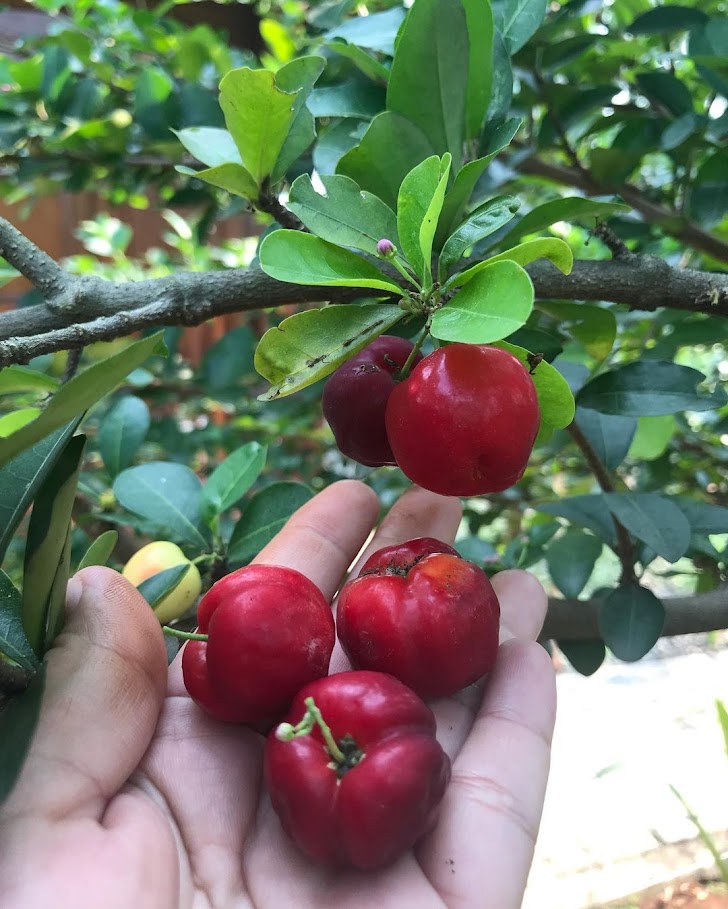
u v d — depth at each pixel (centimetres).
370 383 12
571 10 19
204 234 27
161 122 21
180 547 20
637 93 23
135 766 11
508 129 13
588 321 15
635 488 26
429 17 12
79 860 9
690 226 21
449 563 12
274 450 32
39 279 12
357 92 16
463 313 9
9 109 24
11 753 10
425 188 10
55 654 11
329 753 10
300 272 10
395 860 10
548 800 31
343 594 13
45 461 11
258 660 11
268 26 25
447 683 12
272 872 11
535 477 31
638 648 16
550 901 27
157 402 30
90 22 26
